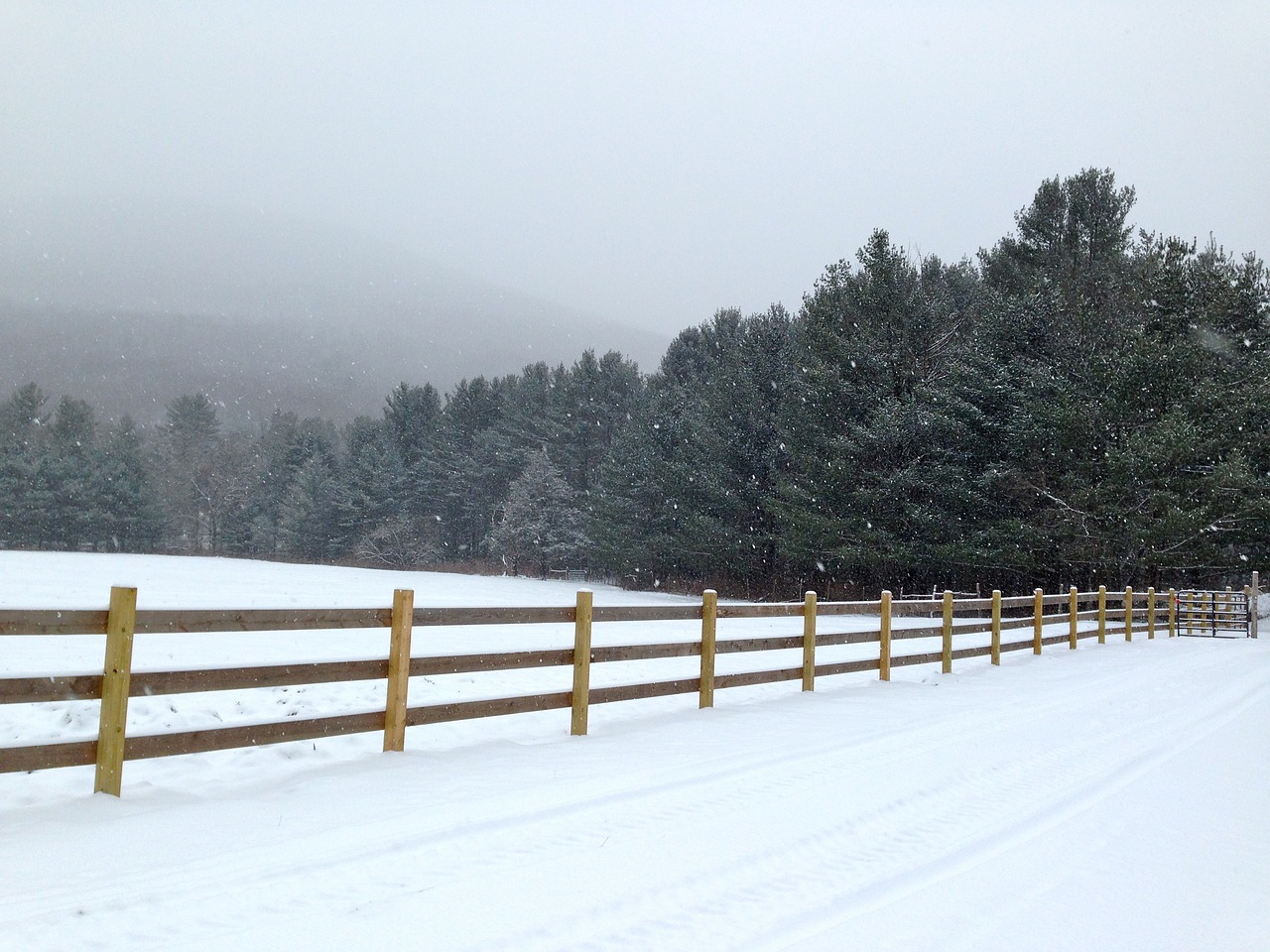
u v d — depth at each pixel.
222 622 5.70
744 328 52.88
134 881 3.92
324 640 14.96
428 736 7.84
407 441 86.69
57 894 3.74
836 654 16.81
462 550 77.25
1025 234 37.75
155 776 6.41
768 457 40.81
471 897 3.86
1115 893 4.29
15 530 71.81
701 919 3.75
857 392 34.19
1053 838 5.13
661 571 50.06
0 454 73.94
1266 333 32.69
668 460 48.53
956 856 4.75
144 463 83.81
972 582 34.88
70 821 4.77
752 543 40.28
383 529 73.31
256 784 5.76
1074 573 32.47
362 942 3.37
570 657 7.94
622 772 6.34
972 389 32.50
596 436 67.06
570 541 63.38
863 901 4.05
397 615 6.67
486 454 75.31
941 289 38.88
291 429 97.56
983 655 16.64
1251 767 7.28
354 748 7.59
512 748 7.18
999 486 31.95
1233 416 29.30
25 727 8.02
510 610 7.51
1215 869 4.72
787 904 3.96
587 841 4.69
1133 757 7.49
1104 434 30.70
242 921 3.52
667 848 4.62
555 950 3.39
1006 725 8.91
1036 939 3.72
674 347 60.03
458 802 5.37
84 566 37.94
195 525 91.44
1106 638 22.95
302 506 79.00
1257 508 27.56
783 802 5.60
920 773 6.58
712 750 7.28
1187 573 31.75
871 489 32.97
